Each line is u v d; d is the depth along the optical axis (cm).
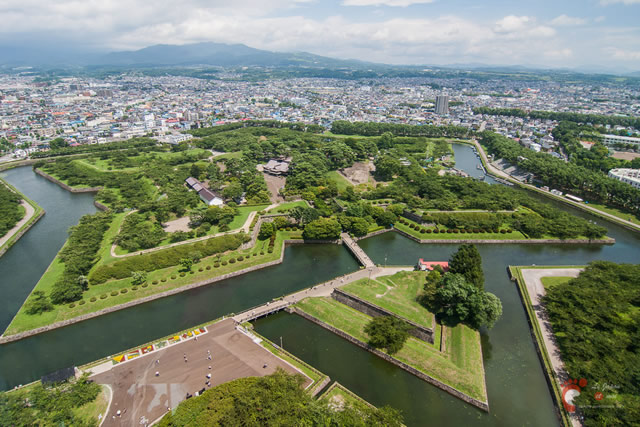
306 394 13900
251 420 12194
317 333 19162
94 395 14238
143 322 19912
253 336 18262
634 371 14650
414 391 15738
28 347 18138
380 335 17150
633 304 19688
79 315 19862
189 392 14625
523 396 15638
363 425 12662
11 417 12900
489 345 18625
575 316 18512
